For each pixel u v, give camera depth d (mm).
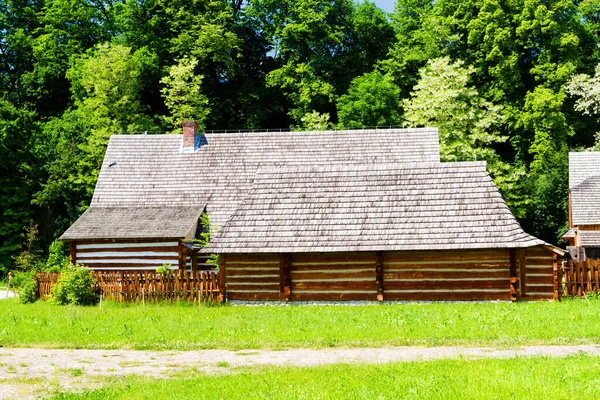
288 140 38844
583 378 11938
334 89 60938
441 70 51656
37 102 65688
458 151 49094
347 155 37750
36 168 52000
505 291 26281
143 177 37594
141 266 33719
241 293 28125
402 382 12023
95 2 66125
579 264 26500
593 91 46375
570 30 57156
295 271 27828
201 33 59875
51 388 12938
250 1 63469
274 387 11969
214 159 38219
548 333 17375
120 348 17547
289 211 28438
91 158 51688
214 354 16406
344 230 27406
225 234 28094
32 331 20172
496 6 57406
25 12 66500
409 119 51406
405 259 27078
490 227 26328
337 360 15070
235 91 64062
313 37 61125
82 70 57938
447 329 18406
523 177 53719
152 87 62375
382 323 19953
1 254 48844
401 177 28703
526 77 60000
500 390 11320
